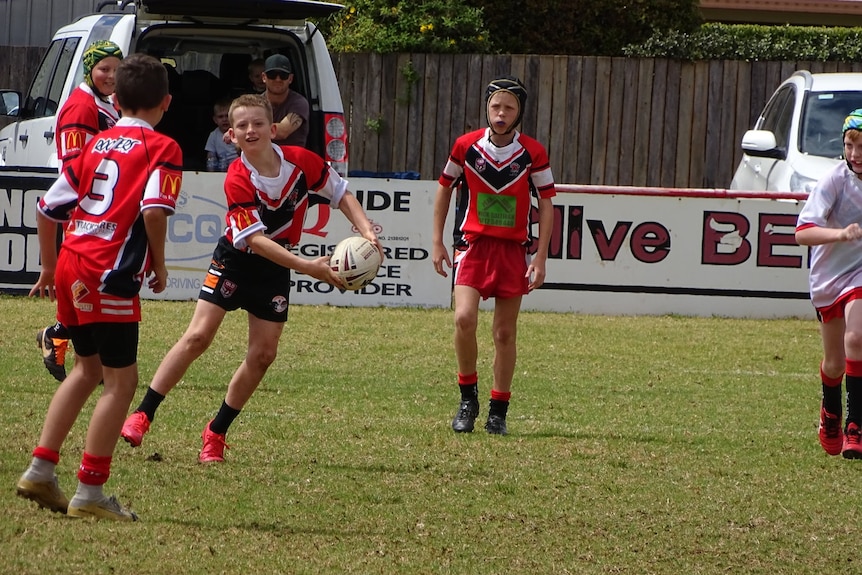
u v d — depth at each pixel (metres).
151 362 28.78
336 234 40.09
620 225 41.53
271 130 19.72
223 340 32.53
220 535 16.20
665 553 16.52
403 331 35.69
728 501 19.22
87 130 22.28
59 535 15.59
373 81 59.94
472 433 23.31
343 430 22.98
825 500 19.53
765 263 41.75
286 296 20.27
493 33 63.75
